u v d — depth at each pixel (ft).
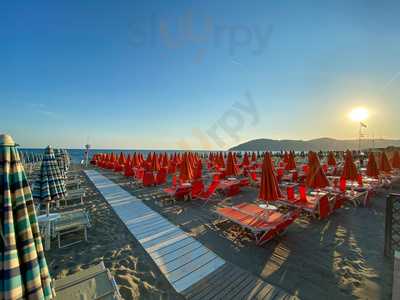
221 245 11.81
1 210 3.72
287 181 32.30
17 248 3.89
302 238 12.74
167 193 22.77
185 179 23.43
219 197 23.03
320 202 15.79
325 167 37.09
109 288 6.57
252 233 13.39
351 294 7.80
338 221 15.64
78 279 7.00
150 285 8.45
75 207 19.71
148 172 29.63
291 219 13.20
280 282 8.51
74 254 10.99
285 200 17.63
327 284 8.39
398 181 31.86
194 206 19.79
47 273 4.41
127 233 13.61
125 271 9.43
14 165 4.07
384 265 9.75
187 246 11.71
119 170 44.04
